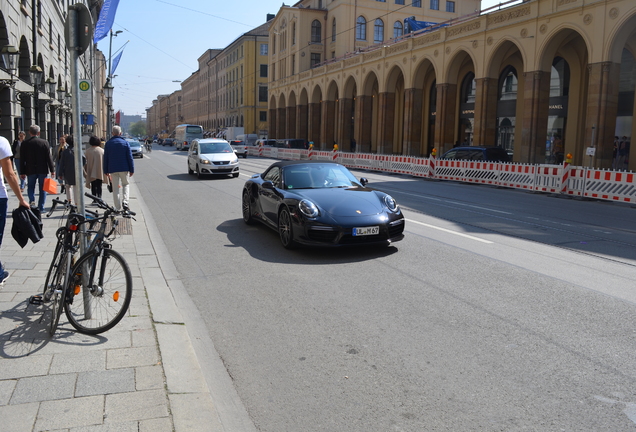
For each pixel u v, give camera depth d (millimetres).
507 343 4484
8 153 4961
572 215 12867
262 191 9461
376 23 50500
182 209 12586
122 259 4406
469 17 29922
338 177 9203
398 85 43094
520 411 3395
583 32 21641
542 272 6789
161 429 3041
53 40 26438
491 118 27750
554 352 4297
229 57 86562
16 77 16484
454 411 3402
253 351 4391
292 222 7816
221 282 6426
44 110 22750
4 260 6797
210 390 3719
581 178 17484
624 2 19844
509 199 16406
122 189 11727
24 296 5387
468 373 3934
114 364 3865
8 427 3002
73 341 4285
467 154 23188
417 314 5207
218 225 10414
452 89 31062
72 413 3174
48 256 7094
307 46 52844
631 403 3492
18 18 17688
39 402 3289
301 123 53406
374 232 7609
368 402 3531
